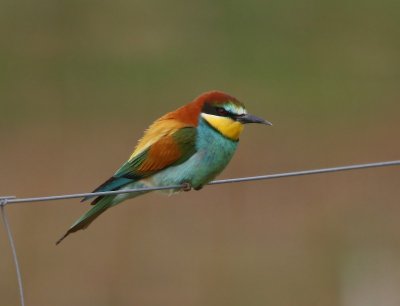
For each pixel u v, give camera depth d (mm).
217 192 16188
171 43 24281
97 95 21250
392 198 16469
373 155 18047
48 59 23422
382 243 15234
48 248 14820
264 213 15891
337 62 23203
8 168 17438
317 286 14359
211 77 22219
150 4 26641
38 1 26688
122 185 9773
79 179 16984
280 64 22984
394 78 22250
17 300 14258
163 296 14188
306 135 18969
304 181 16875
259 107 20531
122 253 14844
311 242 15203
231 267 14711
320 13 25906
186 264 14672
